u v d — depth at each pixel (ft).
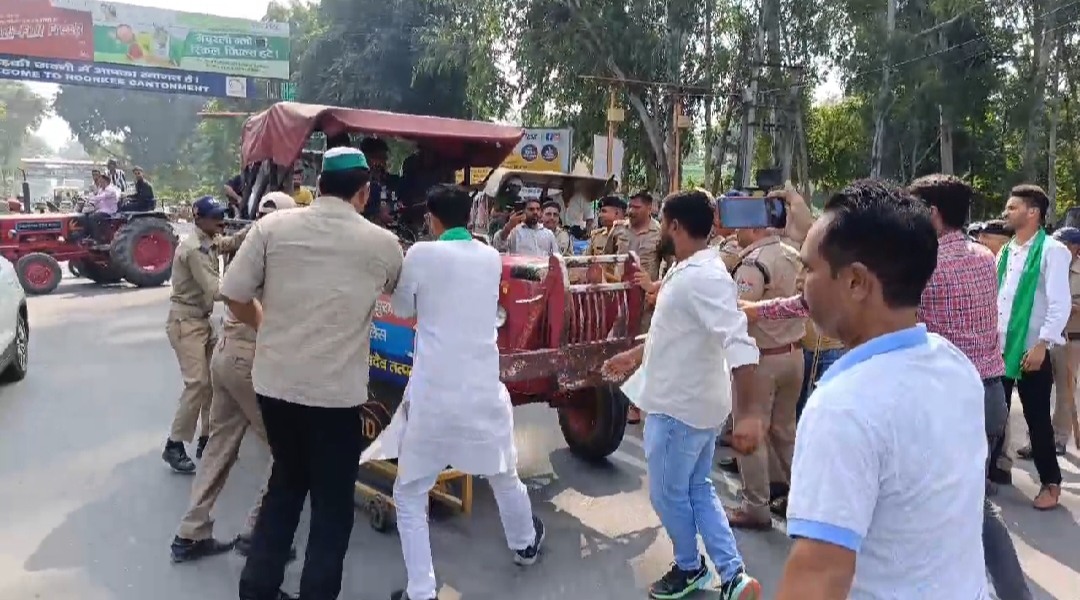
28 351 28.60
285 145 18.17
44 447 18.40
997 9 66.54
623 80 61.67
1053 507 15.43
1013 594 9.92
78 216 44.50
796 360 14.21
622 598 12.14
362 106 83.15
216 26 89.97
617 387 17.03
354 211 10.87
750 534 14.32
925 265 4.50
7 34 80.94
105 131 164.55
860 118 75.31
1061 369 18.66
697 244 10.87
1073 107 75.51
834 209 4.68
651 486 11.51
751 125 67.77
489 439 11.39
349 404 10.41
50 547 13.42
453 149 21.93
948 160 71.72
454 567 13.08
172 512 14.97
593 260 15.74
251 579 10.87
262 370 10.43
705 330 10.63
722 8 67.72
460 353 11.08
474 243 11.51
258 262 10.43
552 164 55.47
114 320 35.32
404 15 81.56
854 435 4.21
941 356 4.59
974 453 4.50
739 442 10.15
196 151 174.81
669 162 67.41
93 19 84.33
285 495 11.00
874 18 66.54
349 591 12.16
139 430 19.80
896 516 4.30
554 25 65.82
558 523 14.88
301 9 110.73
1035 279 14.43
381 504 14.20
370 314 10.71
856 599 4.38
